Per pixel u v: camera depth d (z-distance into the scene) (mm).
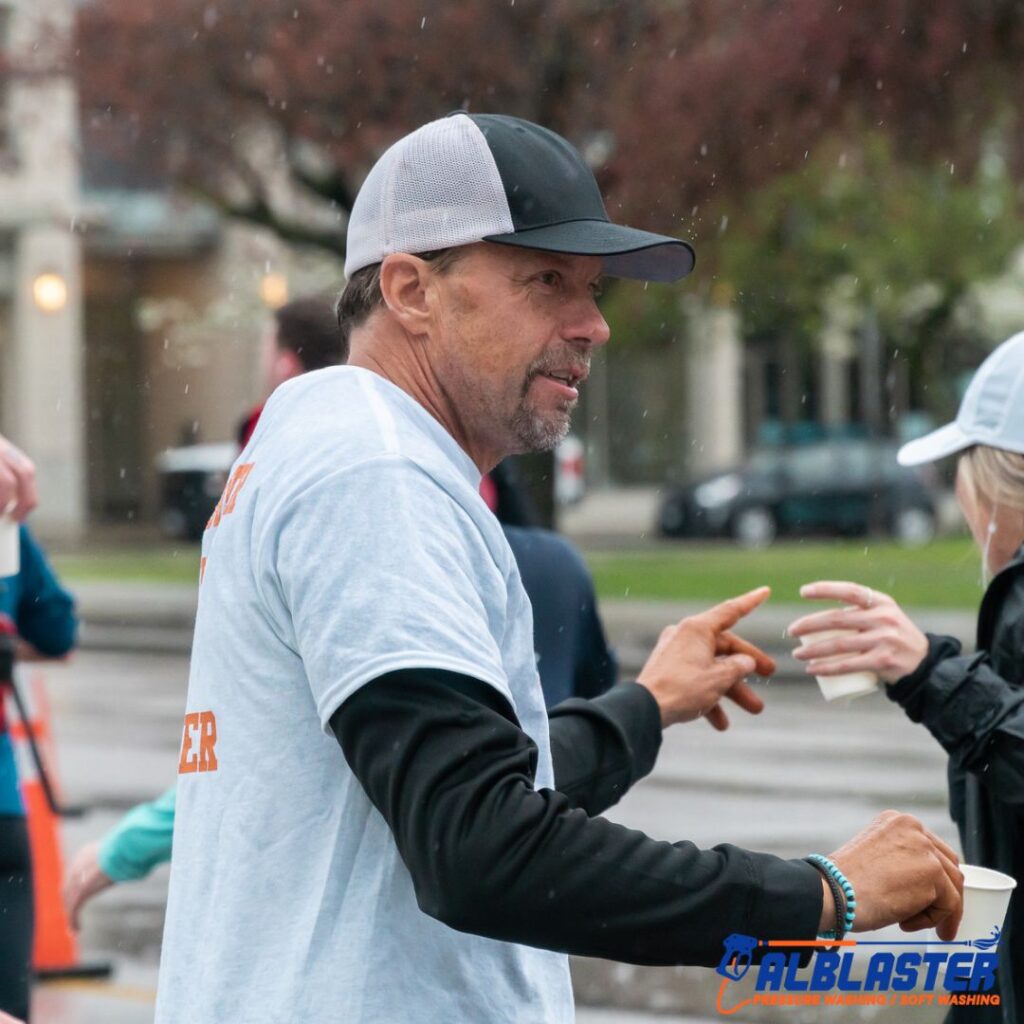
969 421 9641
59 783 28156
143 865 11484
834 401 106938
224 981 6070
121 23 52500
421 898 5715
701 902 5758
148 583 62875
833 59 43156
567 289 6723
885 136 48062
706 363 108188
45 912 18203
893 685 8797
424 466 6121
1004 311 93000
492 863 5559
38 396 97000
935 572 59781
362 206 6848
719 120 45781
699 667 8539
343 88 50125
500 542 6320
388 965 5977
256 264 83875
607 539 92375
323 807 6098
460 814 5586
